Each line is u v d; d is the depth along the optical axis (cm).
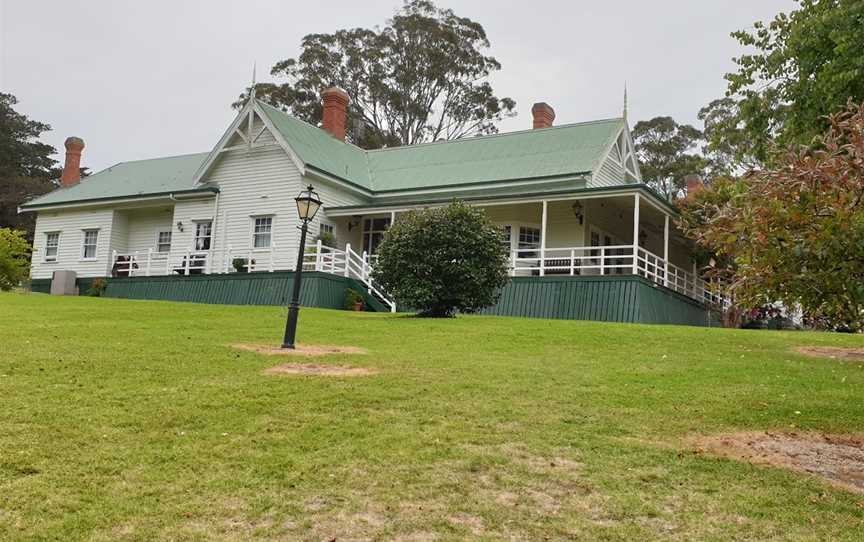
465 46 4856
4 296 2089
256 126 2842
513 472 538
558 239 2486
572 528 441
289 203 2691
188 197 2895
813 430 692
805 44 1850
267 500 474
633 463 567
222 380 823
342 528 434
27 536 413
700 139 4706
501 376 890
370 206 2572
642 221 2689
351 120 4678
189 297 2572
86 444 573
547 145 2795
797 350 1252
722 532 442
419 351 1102
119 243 3134
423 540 420
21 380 783
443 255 1683
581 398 783
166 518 443
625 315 2003
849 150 602
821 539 435
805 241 596
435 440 609
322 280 2289
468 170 2814
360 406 718
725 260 2197
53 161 6050
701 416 724
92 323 1397
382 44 4772
